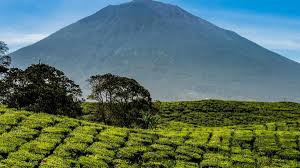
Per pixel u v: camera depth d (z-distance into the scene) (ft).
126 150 115.75
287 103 340.59
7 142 106.11
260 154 130.72
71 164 99.45
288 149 134.62
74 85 180.14
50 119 133.69
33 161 97.45
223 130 168.04
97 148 113.29
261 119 279.90
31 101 162.20
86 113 220.84
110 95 187.42
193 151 124.16
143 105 190.29
